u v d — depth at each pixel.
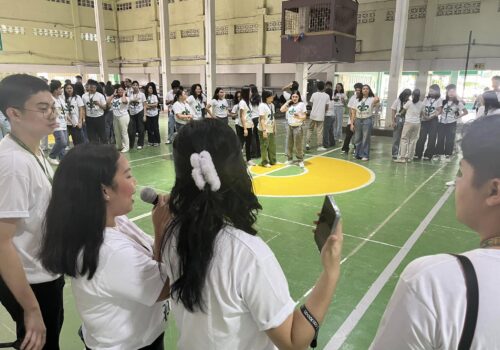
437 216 4.41
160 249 1.01
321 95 8.27
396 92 10.51
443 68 12.53
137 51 20.88
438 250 3.50
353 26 11.86
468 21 11.88
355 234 3.87
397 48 10.18
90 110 7.48
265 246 0.89
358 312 2.55
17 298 1.27
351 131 8.05
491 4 11.40
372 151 8.48
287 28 12.96
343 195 5.23
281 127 12.90
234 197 0.90
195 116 7.79
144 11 19.86
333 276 0.91
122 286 1.03
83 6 19.97
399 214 4.48
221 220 0.87
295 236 3.81
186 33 18.73
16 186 1.27
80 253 1.02
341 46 11.36
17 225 1.36
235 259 0.85
